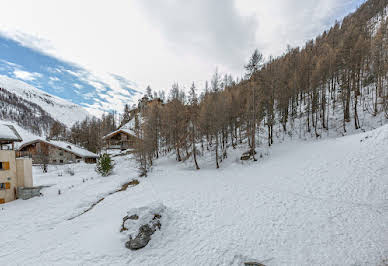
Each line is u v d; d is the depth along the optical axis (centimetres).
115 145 5472
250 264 734
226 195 1515
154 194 1662
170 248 862
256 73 2738
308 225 994
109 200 1698
